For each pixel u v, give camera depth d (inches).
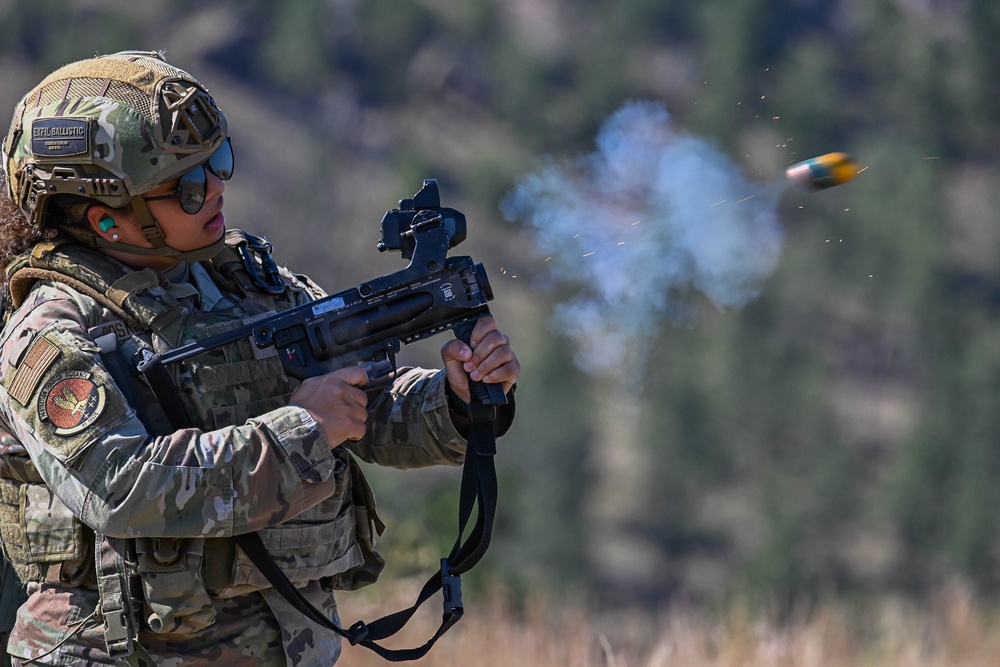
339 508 380.5
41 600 357.1
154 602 340.8
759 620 825.5
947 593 911.0
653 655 759.1
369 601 848.3
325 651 372.8
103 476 323.6
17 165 359.9
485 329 372.8
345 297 362.6
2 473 358.6
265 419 338.0
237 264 389.7
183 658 350.0
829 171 429.4
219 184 367.6
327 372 360.5
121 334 353.4
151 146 349.7
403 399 396.5
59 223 365.7
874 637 860.6
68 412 328.8
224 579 349.1
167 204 356.8
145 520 323.6
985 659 813.9
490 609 841.5
